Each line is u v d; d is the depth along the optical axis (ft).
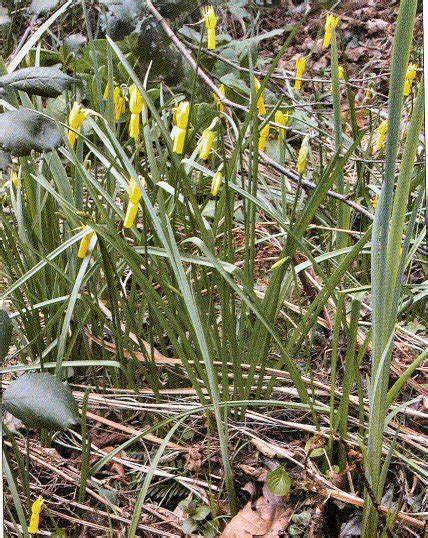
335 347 3.01
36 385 2.56
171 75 4.76
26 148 2.66
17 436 3.43
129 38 4.84
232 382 3.51
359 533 2.95
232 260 3.29
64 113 4.02
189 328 3.24
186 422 3.41
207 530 3.03
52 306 3.59
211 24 3.40
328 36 3.90
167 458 3.27
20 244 3.53
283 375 3.34
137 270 3.08
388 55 6.82
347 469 2.89
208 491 3.12
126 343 3.34
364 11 7.29
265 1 6.55
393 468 3.16
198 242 2.98
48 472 3.29
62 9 3.82
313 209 3.16
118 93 3.66
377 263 2.70
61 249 3.21
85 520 3.15
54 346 3.55
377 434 2.76
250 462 3.18
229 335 3.21
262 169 4.92
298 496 3.06
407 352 3.75
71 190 3.84
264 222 4.43
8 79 2.71
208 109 4.79
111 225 3.10
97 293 3.63
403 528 2.91
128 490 3.23
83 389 3.59
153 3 4.54
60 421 2.53
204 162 4.74
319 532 2.96
